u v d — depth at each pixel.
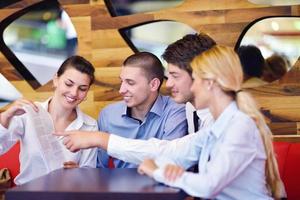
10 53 2.46
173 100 1.78
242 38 2.26
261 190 1.21
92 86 2.38
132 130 1.78
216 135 1.20
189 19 2.30
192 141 1.35
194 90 1.22
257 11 2.23
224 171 1.06
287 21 2.21
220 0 2.27
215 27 2.27
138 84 1.69
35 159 1.69
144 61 1.71
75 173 1.25
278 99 2.21
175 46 1.61
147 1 2.36
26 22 2.46
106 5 2.38
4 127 1.57
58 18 2.43
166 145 1.38
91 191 0.98
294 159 1.90
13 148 2.15
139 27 2.37
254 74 2.24
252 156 1.14
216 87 1.20
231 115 1.20
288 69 2.21
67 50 2.43
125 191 0.98
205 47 1.56
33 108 1.62
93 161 1.76
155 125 1.75
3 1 2.45
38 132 1.71
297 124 2.18
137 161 1.37
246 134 1.14
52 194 0.98
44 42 2.45
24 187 1.03
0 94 2.45
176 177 1.05
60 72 1.76
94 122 1.84
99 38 2.38
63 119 1.77
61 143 1.72
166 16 2.33
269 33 2.23
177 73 1.59
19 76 2.44
